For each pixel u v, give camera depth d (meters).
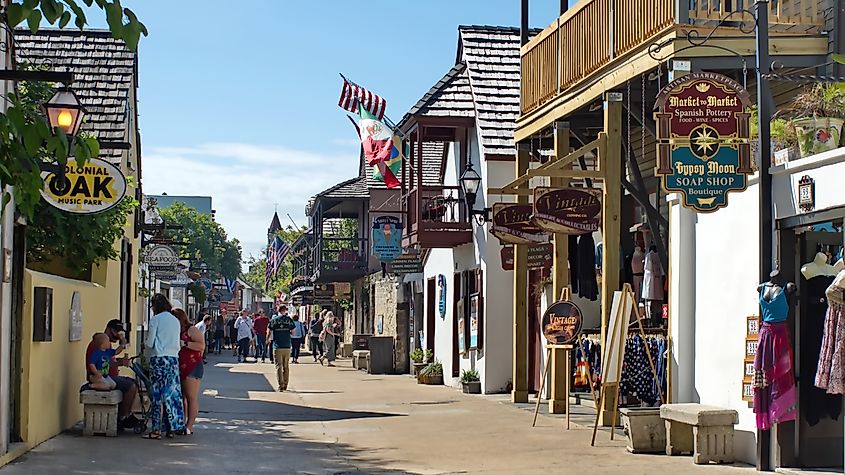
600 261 17.66
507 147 20.45
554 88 15.83
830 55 12.06
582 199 13.80
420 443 12.83
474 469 10.69
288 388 22.64
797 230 10.12
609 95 13.82
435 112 21.47
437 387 22.95
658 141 10.34
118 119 17.05
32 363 11.22
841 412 10.12
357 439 13.27
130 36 6.32
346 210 40.84
